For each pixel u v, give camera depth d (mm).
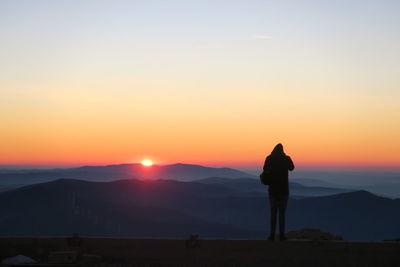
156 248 14312
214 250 14086
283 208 14000
